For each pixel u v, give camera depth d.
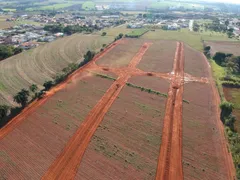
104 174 46.34
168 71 99.94
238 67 102.88
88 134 57.72
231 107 65.56
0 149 52.88
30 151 52.28
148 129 60.06
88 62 108.69
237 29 197.62
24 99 69.00
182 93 79.62
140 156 51.09
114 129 59.78
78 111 67.50
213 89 83.69
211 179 45.69
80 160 49.72
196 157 51.09
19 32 170.25
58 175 46.12
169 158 50.69
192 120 64.25
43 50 127.81
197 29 194.12
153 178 45.72
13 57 115.62
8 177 45.62
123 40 151.50
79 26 189.12
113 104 71.56
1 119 61.72
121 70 99.81
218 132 59.38
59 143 54.72
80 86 83.50
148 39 156.62
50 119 63.69
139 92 79.94
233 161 50.00
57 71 100.00
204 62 112.19
